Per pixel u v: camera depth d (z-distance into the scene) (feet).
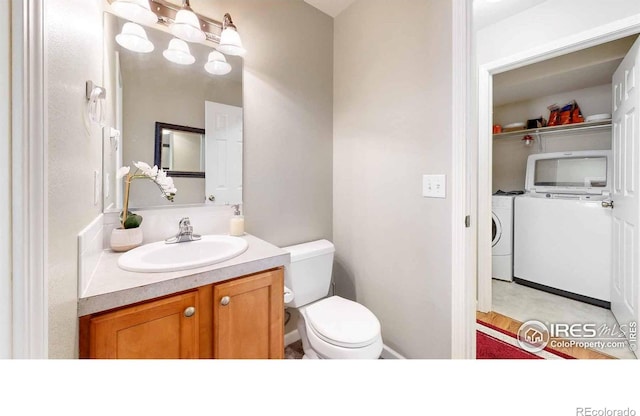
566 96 8.95
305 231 5.75
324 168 6.03
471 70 3.76
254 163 4.96
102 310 2.28
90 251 2.57
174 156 4.18
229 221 4.69
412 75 4.40
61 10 1.75
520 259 8.37
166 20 3.98
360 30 5.36
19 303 1.26
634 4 4.60
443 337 4.10
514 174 10.46
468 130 3.77
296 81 5.46
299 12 5.45
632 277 5.06
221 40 4.13
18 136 1.24
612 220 6.30
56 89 1.66
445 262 4.04
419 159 4.35
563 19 5.36
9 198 1.23
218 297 2.99
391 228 4.89
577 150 8.93
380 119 5.00
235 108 4.70
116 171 3.72
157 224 4.04
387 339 5.02
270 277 3.45
